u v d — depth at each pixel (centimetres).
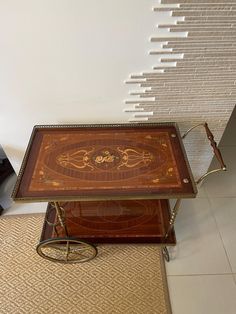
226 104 125
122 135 119
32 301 122
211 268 134
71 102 119
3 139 132
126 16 91
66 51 100
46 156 109
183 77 112
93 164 106
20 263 135
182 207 160
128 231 124
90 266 134
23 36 94
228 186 171
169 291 127
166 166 105
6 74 106
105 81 112
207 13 91
